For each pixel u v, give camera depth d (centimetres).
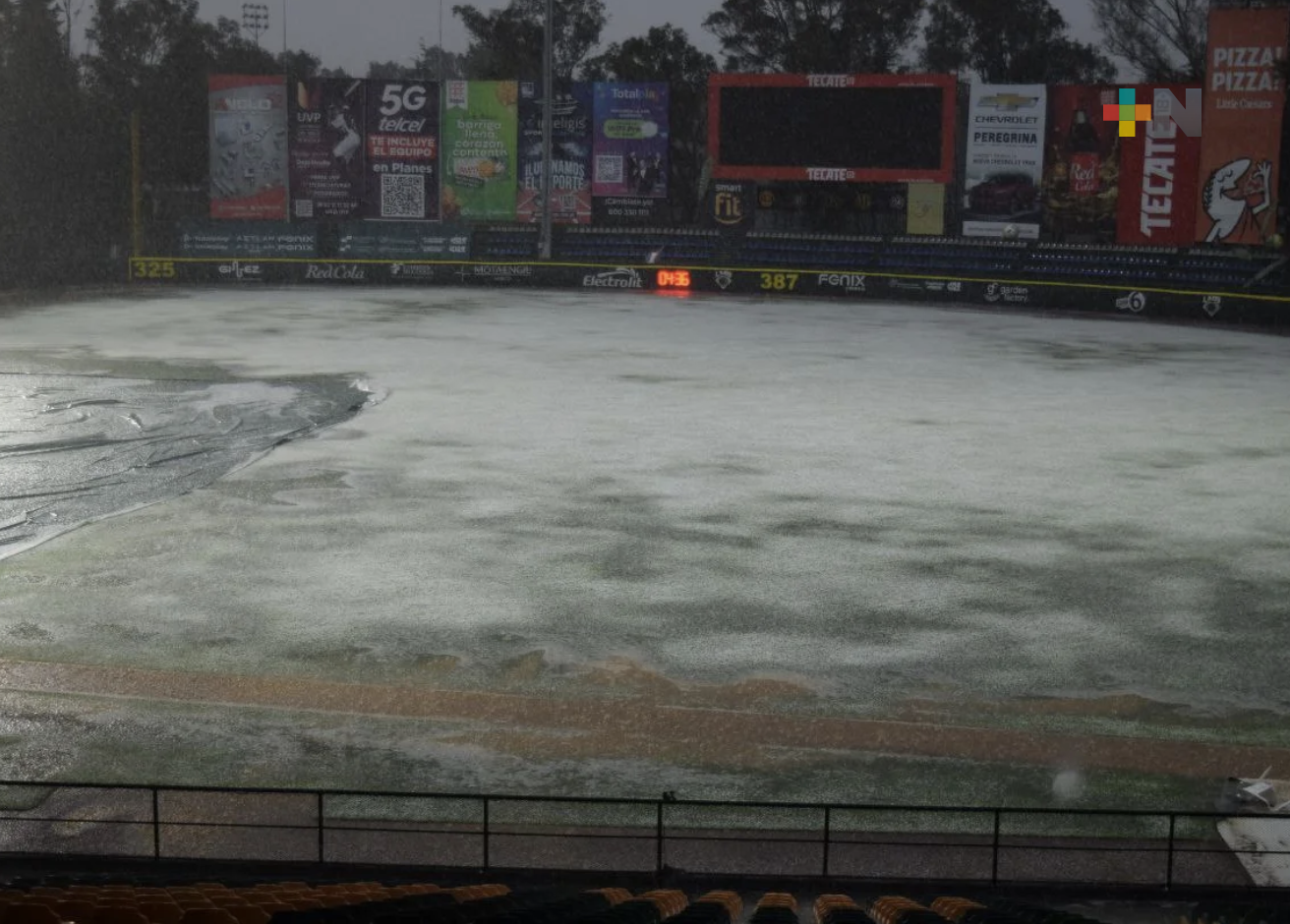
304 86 8144
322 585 2488
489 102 8112
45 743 1800
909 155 7562
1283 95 6675
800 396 4472
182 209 9075
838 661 2130
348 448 3625
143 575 2542
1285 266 6844
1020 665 2111
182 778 1705
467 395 4422
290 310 6938
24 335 5766
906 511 3012
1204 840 1539
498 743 1823
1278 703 1969
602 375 4881
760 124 7700
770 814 1617
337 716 1908
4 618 2297
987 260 7688
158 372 4819
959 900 1212
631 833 1559
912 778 1722
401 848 1513
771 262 8138
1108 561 2645
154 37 10638
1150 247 7312
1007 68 10719
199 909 937
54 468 3400
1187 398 4475
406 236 8406
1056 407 4300
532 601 2405
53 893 1003
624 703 1962
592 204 8219
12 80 8306
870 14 10612
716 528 2873
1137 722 1898
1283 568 2600
